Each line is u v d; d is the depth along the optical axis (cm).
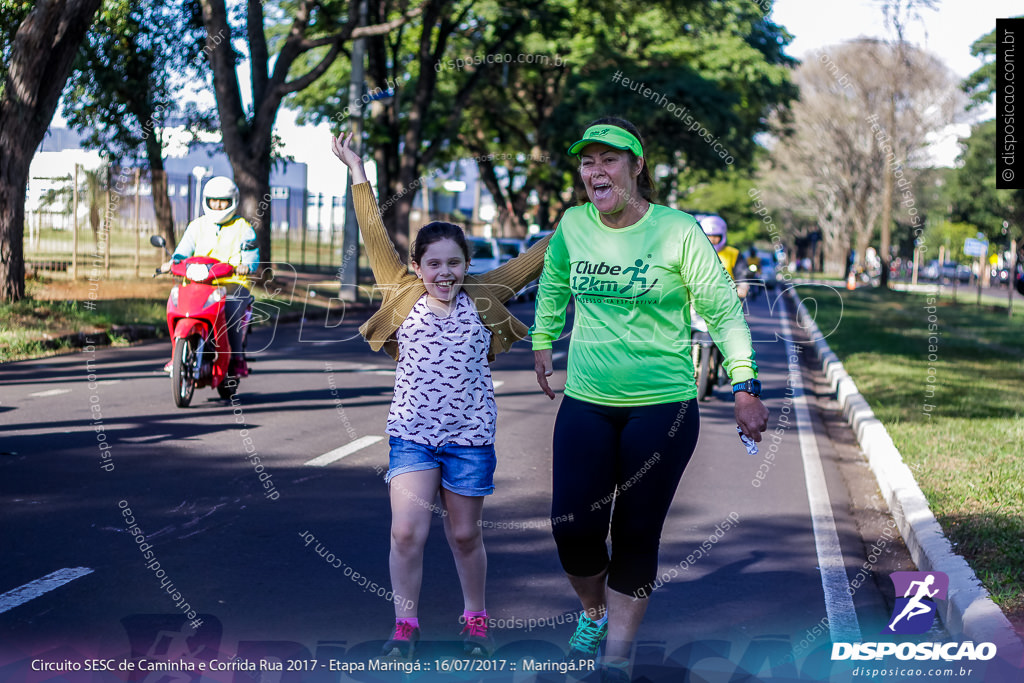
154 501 588
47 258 2031
